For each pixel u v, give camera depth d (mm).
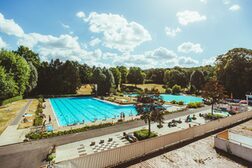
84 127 23094
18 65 46406
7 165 13516
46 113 34031
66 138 19547
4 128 23219
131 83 95812
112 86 66125
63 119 34156
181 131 17531
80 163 11484
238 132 21062
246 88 52906
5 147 17000
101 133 21297
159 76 109312
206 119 28609
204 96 31594
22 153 15656
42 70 67375
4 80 38406
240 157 14391
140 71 93438
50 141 18594
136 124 25359
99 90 63625
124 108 44531
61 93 67875
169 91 72625
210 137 19031
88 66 100188
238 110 34531
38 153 15664
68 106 47531
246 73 52156
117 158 13062
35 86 61812
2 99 41688
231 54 56875
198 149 15906
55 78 67688
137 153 14180
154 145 15328
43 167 12656
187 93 73000
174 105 42625
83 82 93125
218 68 59562
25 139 18750
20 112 33812
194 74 76688
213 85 30703
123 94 68375
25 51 66062
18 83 46781
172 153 15008
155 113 19312
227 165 13164
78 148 16781
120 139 19297
